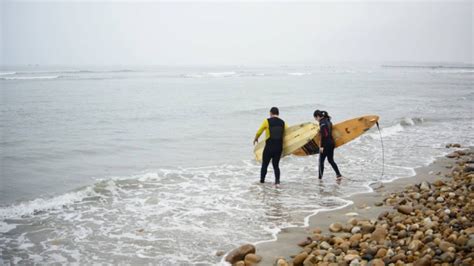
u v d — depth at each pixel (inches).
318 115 424.8
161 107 1075.3
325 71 4611.2
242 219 308.0
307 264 220.1
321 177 427.2
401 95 1526.8
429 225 254.7
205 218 311.1
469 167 437.7
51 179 418.0
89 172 448.1
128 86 1886.1
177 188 392.8
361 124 454.3
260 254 243.9
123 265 233.8
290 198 360.8
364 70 4977.9
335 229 277.6
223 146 598.5
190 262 237.1
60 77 2518.5
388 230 262.5
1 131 692.1
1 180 408.5
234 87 1927.9
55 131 703.1
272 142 402.6
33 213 319.9
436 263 197.5
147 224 299.1
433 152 563.2
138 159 513.0
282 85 2124.8
